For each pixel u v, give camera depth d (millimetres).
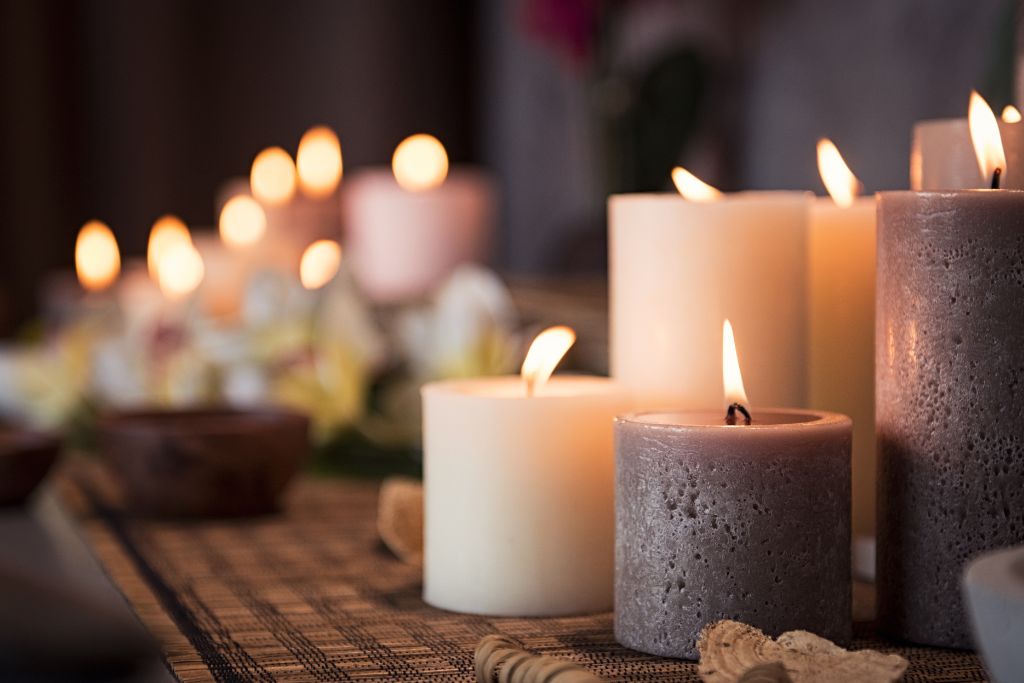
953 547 789
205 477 1060
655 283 862
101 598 905
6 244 2186
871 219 892
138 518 1085
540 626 840
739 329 855
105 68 2188
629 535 802
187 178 2211
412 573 940
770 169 1388
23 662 836
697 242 856
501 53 2107
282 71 2215
